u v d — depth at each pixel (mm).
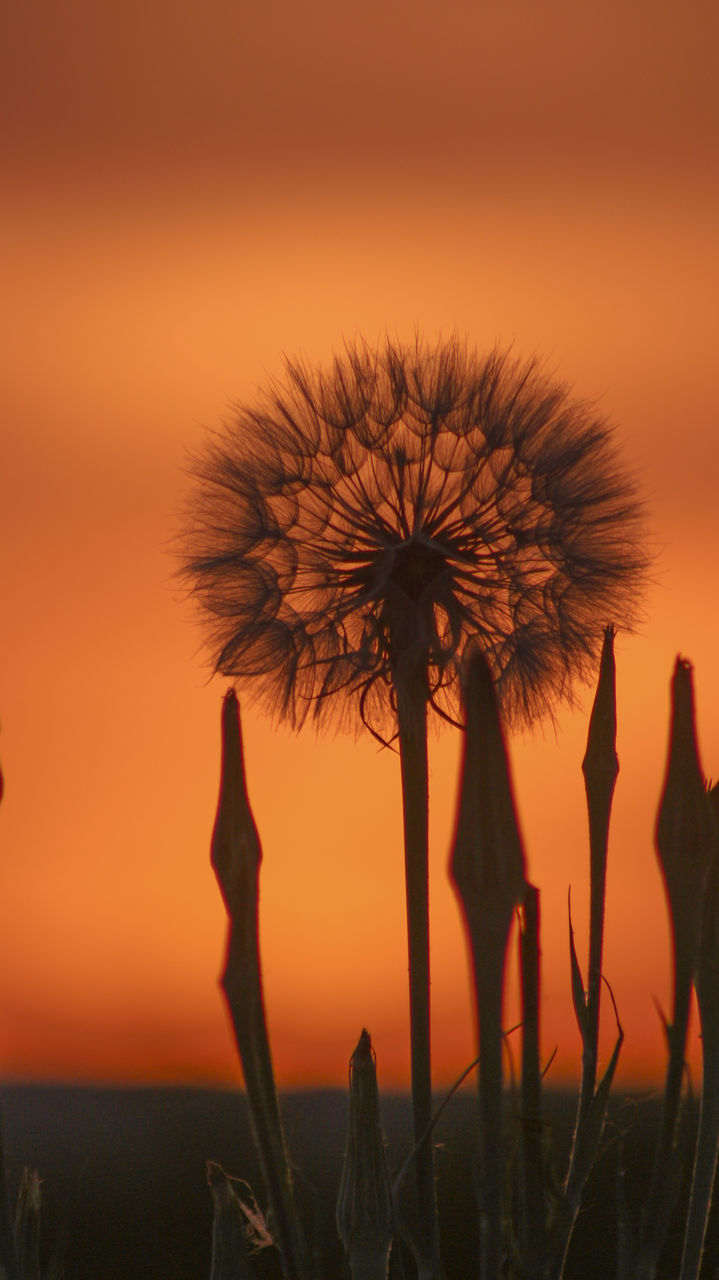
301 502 897
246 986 804
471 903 760
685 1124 824
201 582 895
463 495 889
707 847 805
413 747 845
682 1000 814
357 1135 803
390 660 875
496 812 759
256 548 895
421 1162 825
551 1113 889
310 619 885
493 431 894
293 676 880
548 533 886
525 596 886
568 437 898
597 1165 887
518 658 876
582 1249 883
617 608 890
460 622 875
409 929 834
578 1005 839
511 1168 823
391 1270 832
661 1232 825
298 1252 806
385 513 894
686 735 804
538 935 813
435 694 877
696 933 809
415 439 897
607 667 845
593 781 848
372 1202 801
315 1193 812
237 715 804
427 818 840
